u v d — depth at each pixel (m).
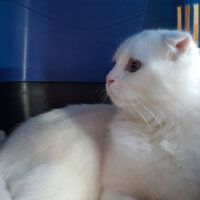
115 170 0.35
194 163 0.32
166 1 0.70
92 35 0.80
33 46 0.81
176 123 0.33
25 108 0.66
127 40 0.39
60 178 0.32
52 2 0.79
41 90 0.77
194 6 0.64
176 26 0.69
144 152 0.34
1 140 0.40
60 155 0.34
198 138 0.32
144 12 0.74
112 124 0.39
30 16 0.80
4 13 0.78
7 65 0.81
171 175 0.33
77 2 0.78
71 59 0.82
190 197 0.33
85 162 0.35
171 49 0.34
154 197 0.34
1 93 0.74
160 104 0.34
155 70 0.33
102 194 0.35
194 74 0.34
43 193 0.31
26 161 0.34
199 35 0.64
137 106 0.35
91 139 0.38
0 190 0.31
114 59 0.42
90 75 0.82
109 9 0.77
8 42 0.79
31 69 0.82
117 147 0.36
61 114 0.42
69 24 0.80
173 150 0.33
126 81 0.35
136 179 0.34
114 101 0.37
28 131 0.38
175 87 0.33
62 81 0.84
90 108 0.46
